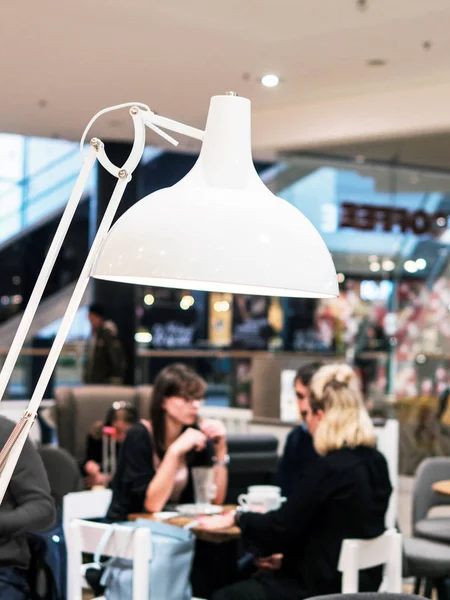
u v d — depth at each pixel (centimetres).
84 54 603
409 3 517
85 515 465
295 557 400
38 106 730
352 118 771
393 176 924
